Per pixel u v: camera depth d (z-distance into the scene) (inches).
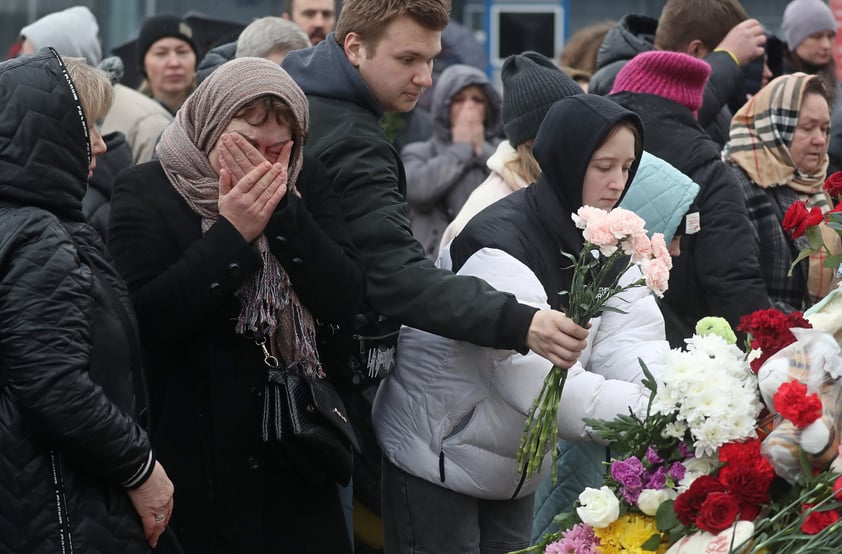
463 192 604.7
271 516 292.8
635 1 983.0
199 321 281.4
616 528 260.1
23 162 250.8
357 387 315.3
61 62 259.6
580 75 590.6
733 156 439.5
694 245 392.5
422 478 321.1
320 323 299.6
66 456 247.8
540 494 353.7
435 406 318.0
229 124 283.7
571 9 1002.7
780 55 577.3
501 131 624.4
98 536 249.4
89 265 257.3
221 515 287.7
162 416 292.4
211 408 287.3
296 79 327.0
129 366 262.1
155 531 263.6
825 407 245.1
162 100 564.1
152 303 279.1
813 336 248.7
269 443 289.0
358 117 319.9
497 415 313.3
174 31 559.8
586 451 345.4
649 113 401.7
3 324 242.7
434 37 322.3
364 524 400.2
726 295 386.3
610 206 312.7
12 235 245.4
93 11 832.9
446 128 615.5
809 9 591.8
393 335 325.7
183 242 287.6
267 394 287.9
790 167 432.8
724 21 483.8
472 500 323.0
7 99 252.1
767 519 242.2
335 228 301.7
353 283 295.3
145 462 254.8
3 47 822.5
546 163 314.8
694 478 254.2
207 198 288.5
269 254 286.5
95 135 327.6
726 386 251.0
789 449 242.7
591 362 319.0
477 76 609.9
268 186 280.8
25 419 244.1
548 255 313.9
